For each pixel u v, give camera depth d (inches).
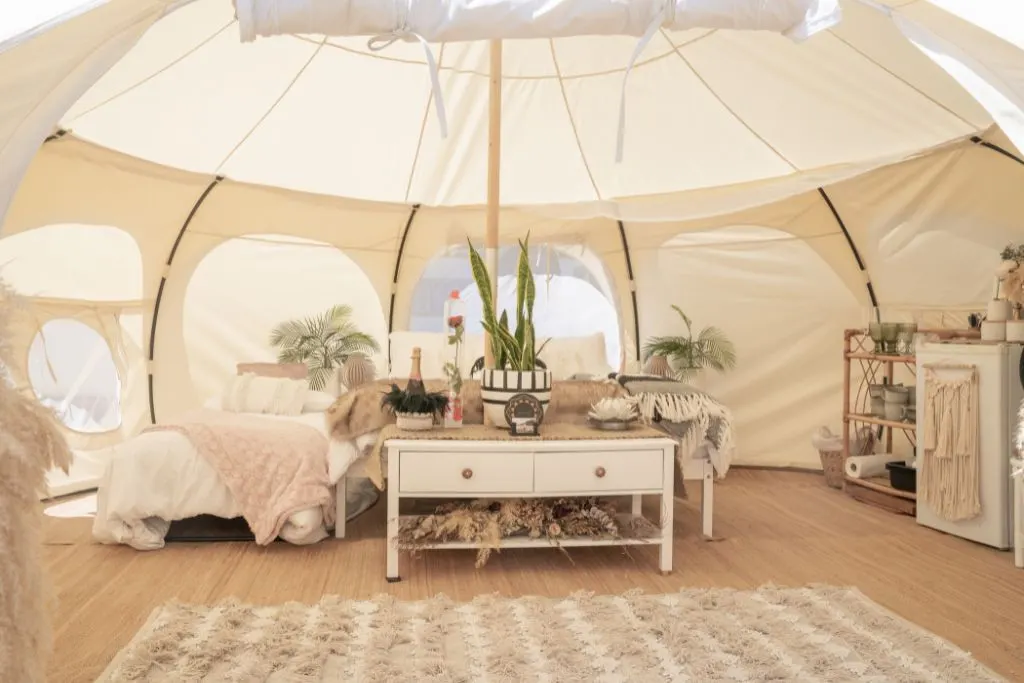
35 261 212.7
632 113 214.4
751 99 199.5
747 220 255.3
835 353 256.2
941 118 188.2
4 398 74.4
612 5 91.0
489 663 109.0
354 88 205.5
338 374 248.7
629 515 169.6
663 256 270.4
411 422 158.9
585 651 114.3
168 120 204.2
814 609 132.3
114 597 137.5
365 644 116.8
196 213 241.6
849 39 167.5
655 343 270.5
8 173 87.5
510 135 228.1
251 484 169.8
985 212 206.7
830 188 237.6
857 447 235.0
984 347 176.2
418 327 299.1
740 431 265.0
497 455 148.1
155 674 105.0
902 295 240.1
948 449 182.9
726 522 196.5
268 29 89.0
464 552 168.2
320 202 252.1
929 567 160.1
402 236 265.0
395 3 89.3
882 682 104.8
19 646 73.0
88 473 224.1
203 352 254.2
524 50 195.3
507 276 288.2
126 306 236.1
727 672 107.2
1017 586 148.5
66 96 88.2
